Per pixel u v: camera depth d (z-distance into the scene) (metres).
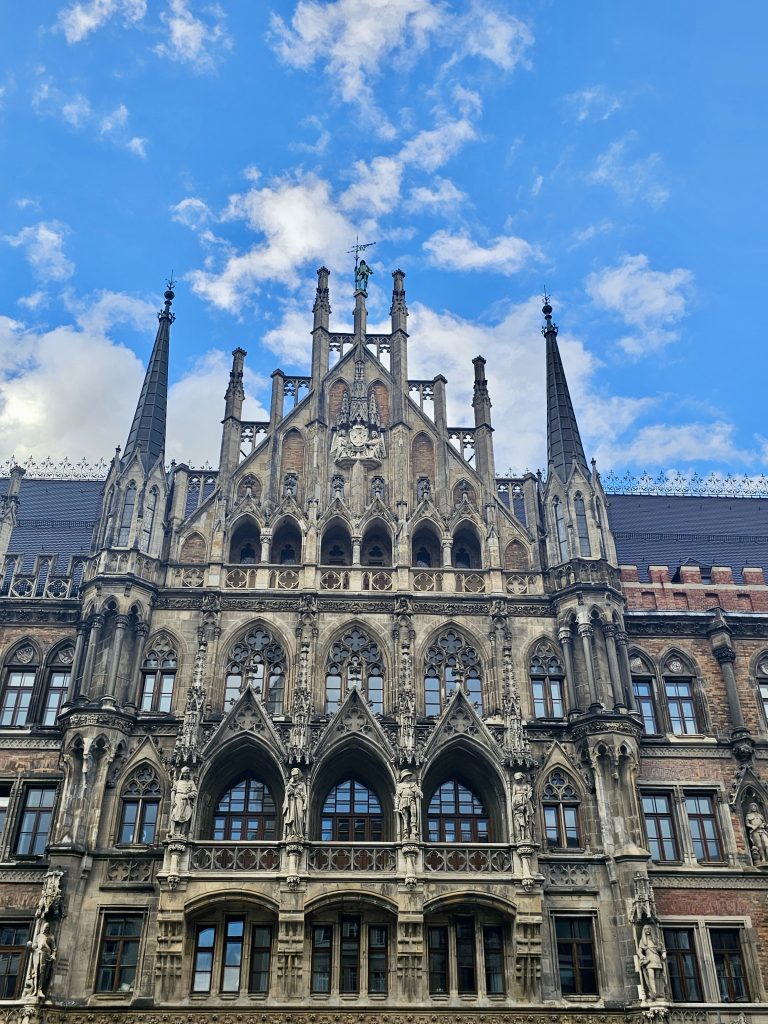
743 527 46.69
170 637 35.66
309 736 33.03
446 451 40.94
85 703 32.97
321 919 30.47
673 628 38.03
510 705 33.75
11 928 30.94
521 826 31.19
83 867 30.45
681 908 32.28
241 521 38.72
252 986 29.52
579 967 30.50
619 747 33.22
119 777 32.47
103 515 38.19
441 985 30.09
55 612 36.72
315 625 35.88
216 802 32.81
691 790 34.72
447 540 38.56
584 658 35.16
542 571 38.06
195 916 30.12
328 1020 28.70
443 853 30.72
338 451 40.62
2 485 46.97
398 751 32.19
